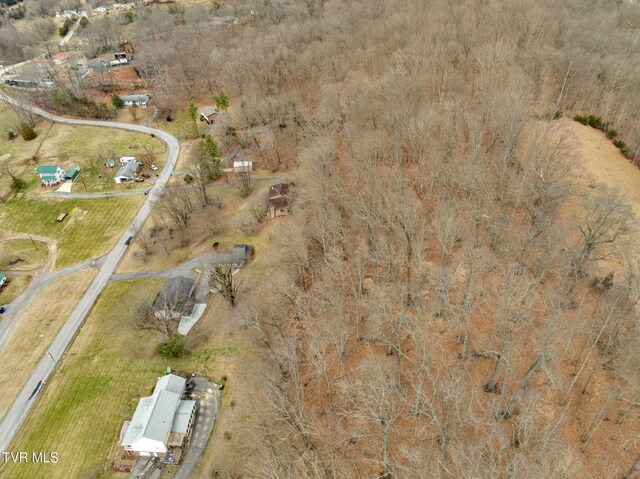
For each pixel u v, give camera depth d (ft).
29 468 187.01
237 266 270.87
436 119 278.26
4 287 289.94
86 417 203.21
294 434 172.55
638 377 168.04
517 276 196.34
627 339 172.35
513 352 171.83
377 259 218.18
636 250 210.18
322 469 160.56
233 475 172.24
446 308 196.65
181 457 181.68
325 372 174.09
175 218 315.78
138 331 241.35
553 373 172.35
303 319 211.61
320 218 231.91
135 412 193.36
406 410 173.78
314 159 265.54
